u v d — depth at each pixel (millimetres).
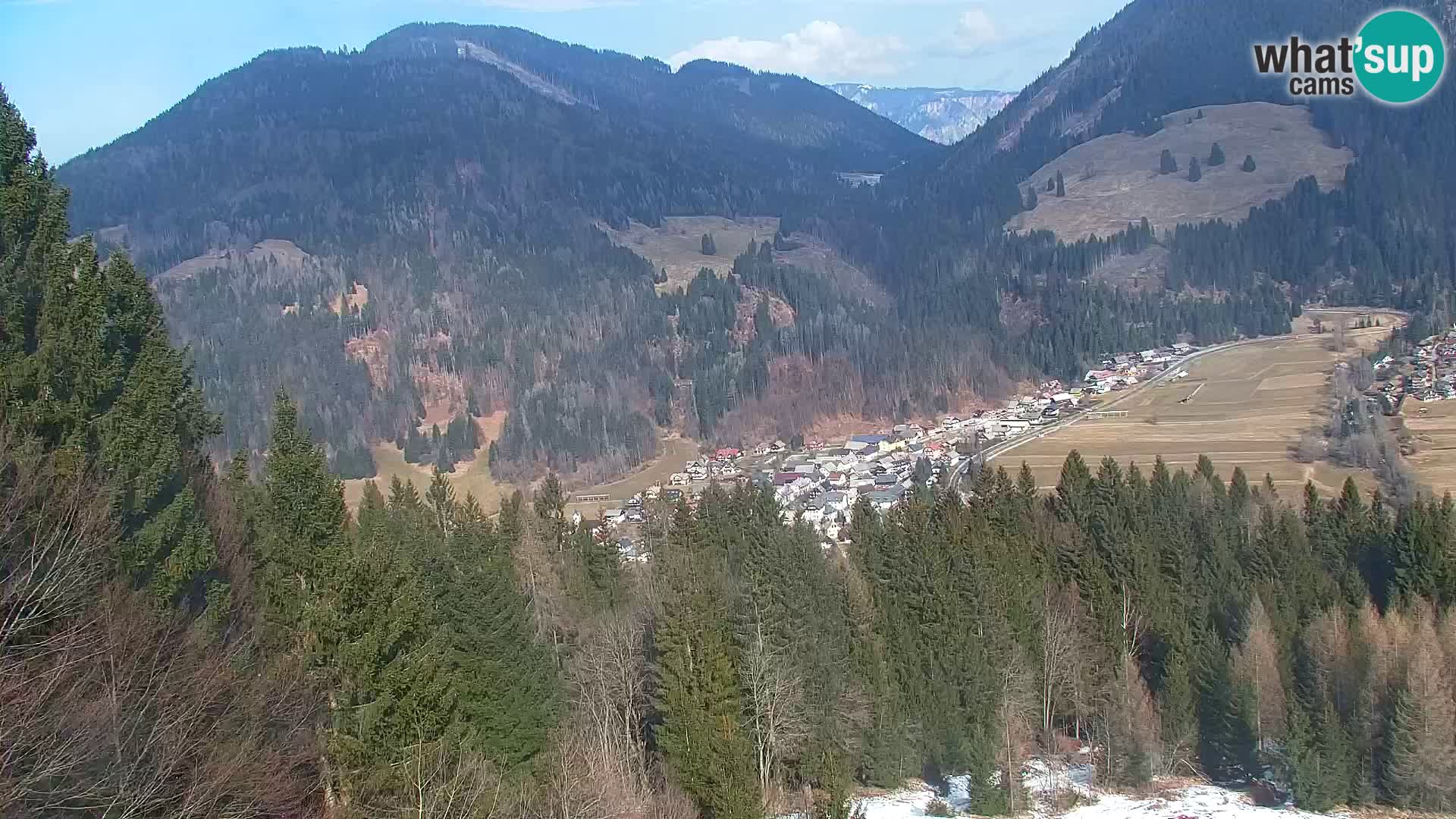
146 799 18031
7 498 18906
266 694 22312
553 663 37719
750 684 35906
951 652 45969
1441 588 53062
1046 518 66875
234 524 29406
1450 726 38188
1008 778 41031
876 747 42562
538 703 32375
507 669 31906
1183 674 45625
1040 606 51094
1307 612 51344
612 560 60312
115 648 19016
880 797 41469
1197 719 45438
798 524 66375
